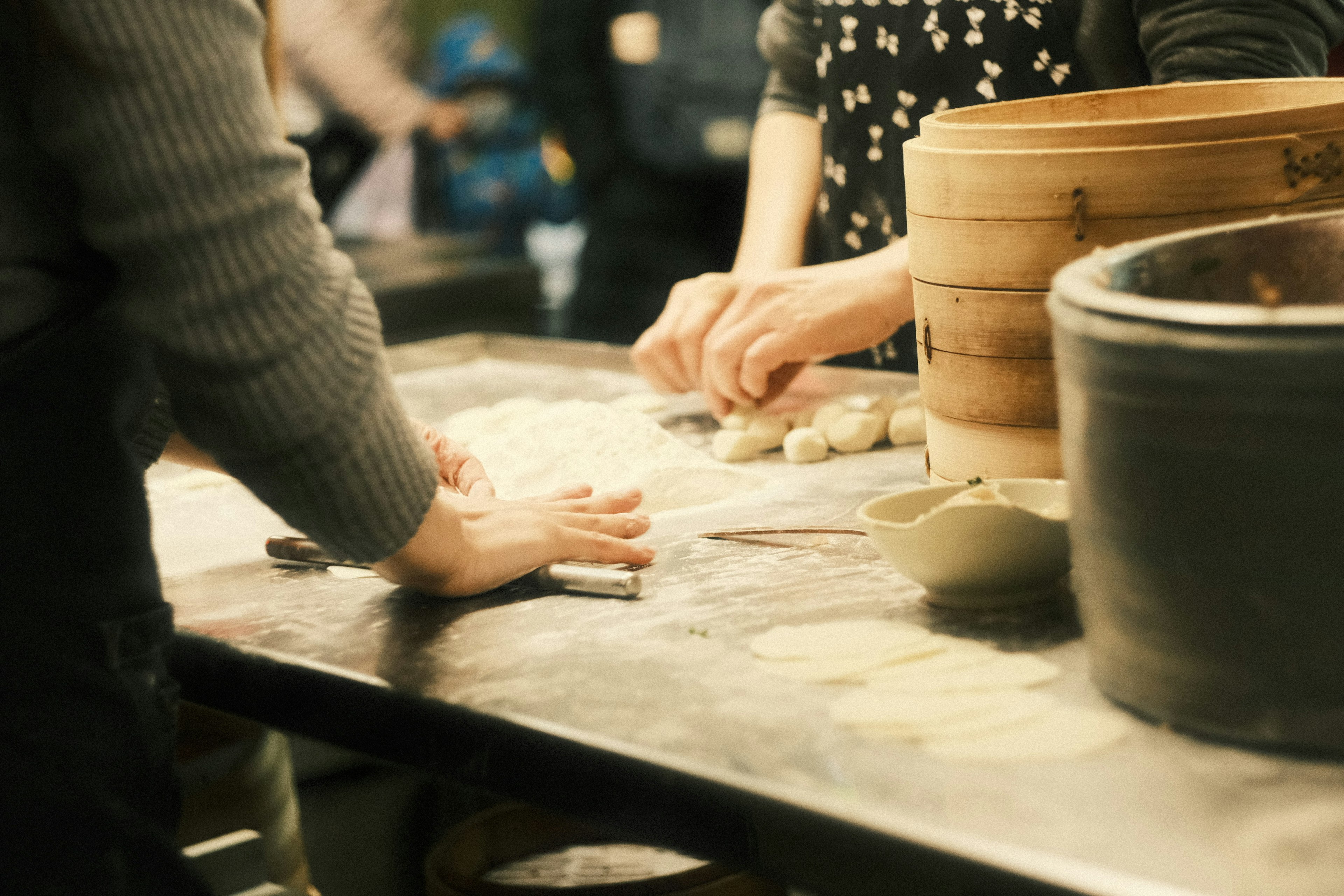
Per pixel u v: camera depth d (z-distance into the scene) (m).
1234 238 0.83
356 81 3.23
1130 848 0.59
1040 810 0.62
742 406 1.50
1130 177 0.95
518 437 1.37
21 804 0.77
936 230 1.04
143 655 0.82
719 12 3.52
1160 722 0.70
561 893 0.95
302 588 1.08
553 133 5.03
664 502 1.26
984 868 0.59
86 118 0.71
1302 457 0.62
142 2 0.69
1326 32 1.29
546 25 3.71
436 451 1.20
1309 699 0.64
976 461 1.07
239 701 0.95
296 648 0.93
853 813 0.63
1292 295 0.84
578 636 0.90
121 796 0.81
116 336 0.81
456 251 3.67
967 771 0.67
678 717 0.76
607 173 3.77
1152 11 1.31
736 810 0.67
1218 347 0.62
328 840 1.32
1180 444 0.65
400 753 0.84
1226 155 0.94
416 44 5.85
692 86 3.56
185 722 1.19
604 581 0.97
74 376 0.79
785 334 1.42
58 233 0.77
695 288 1.54
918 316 1.11
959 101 1.59
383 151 4.38
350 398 0.79
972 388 1.05
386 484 0.82
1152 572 0.68
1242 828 0.60
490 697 0.81
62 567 0.78
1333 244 0.84
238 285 0.73
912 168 1.07
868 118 1.68
